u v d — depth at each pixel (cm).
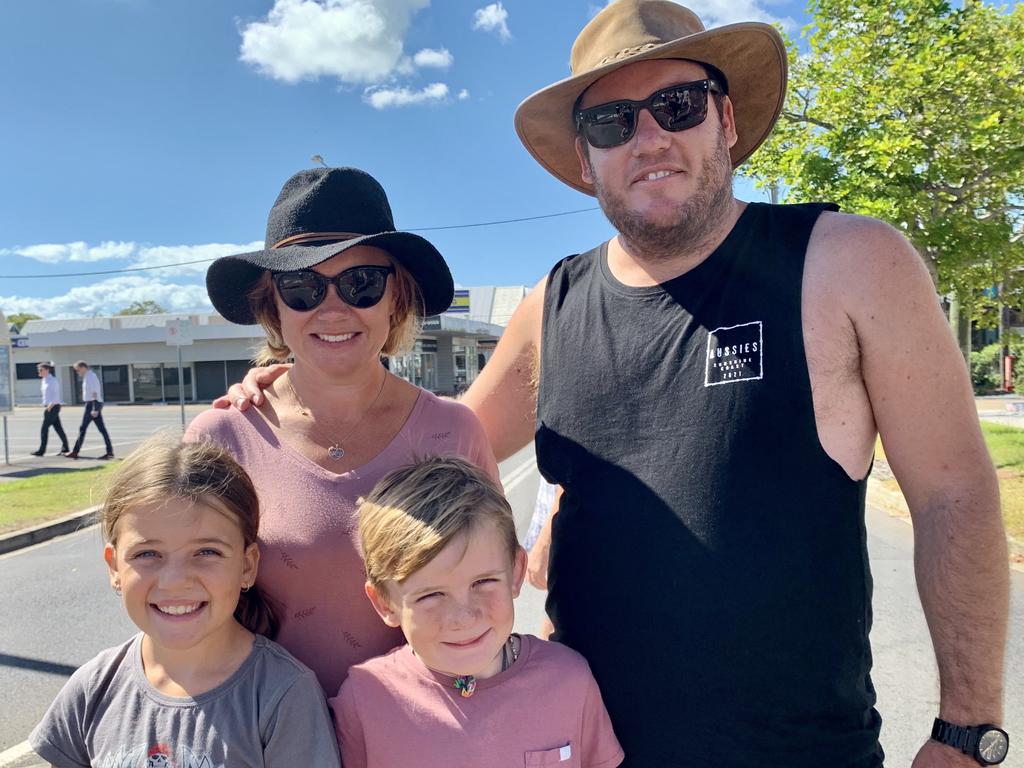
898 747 312
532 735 158
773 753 152
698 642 155
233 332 3844
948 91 759
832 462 155
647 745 161
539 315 216
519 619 460
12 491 1016
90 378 1472
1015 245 823
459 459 178
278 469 180
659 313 174
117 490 160
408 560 154
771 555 153
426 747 156
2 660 433
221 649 160
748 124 223
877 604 489
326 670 173
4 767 315
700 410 162
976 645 144
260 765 152
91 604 539
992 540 145
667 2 190
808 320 158
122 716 157
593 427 177
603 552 169
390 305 203
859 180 779
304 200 192
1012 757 297
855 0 821
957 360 154
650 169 176
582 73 184
